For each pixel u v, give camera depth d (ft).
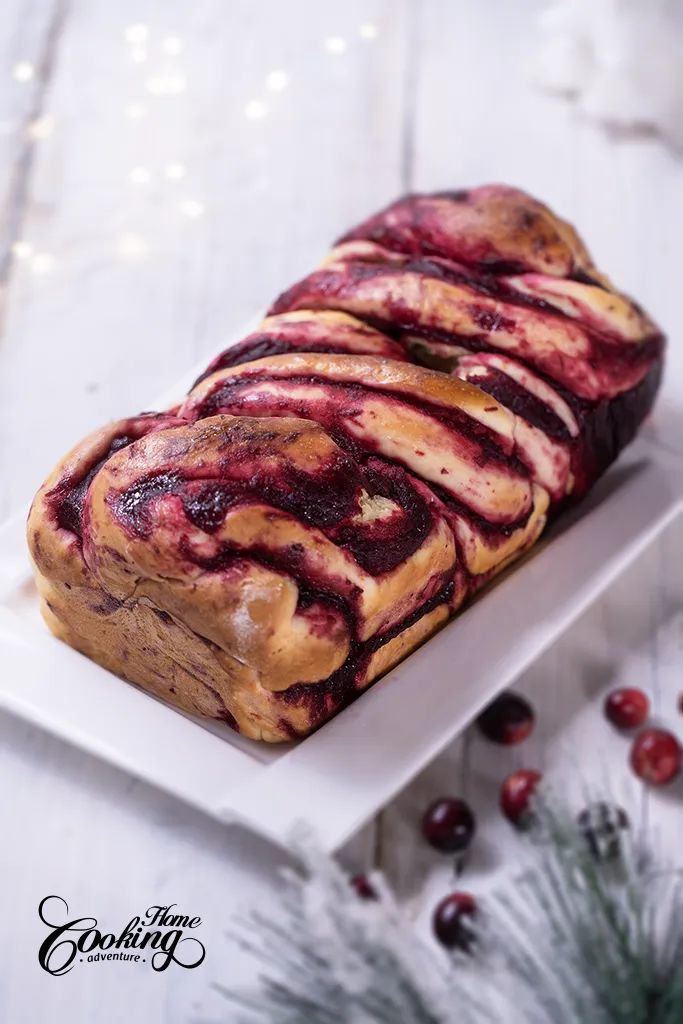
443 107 3.33
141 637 2.14
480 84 3.38
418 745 2.10
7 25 3.38
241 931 2.15
